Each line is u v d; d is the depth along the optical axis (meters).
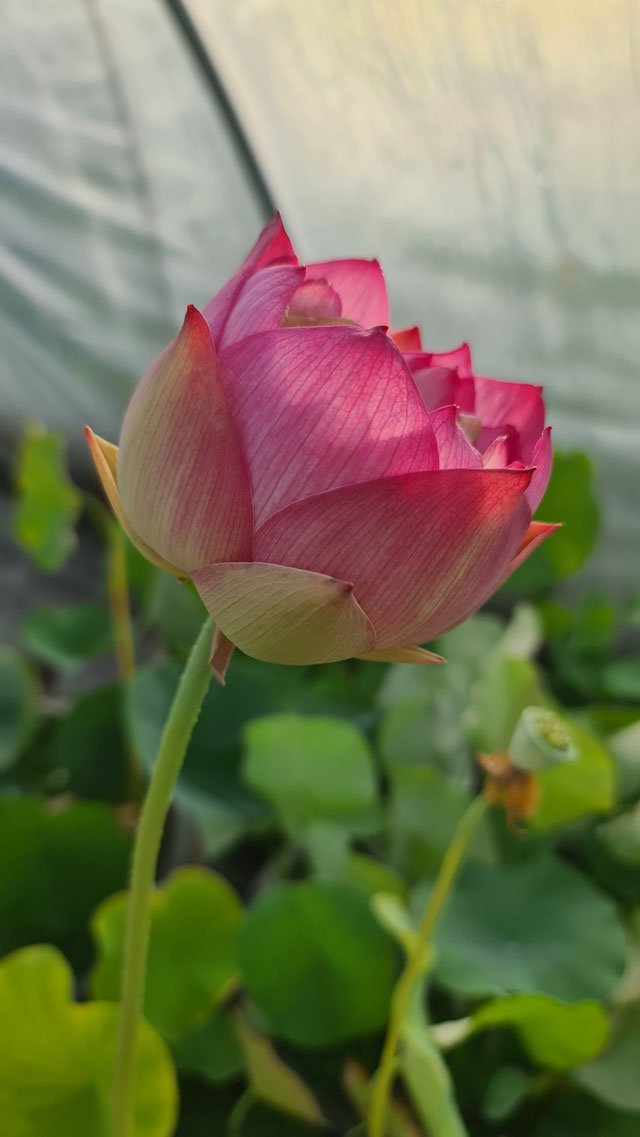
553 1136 0.57
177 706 0.35
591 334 0.85
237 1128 0.57
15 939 0.65
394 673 0.79
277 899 0.57
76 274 1.26
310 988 0.58
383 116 0.73
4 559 1.47
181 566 0.34
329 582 0.30
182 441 0.31
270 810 0.69
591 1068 0.56
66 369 1.45
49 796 0.82
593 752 0.56
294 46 0.72
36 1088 0.50
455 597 0.32
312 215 0.92
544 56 0.60
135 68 0.89
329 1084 0.60
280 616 0.31
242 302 0.33
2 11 0.92
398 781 0.66
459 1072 0.59
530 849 0.69
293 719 0.62
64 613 0.95
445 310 0.94
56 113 1.03
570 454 0.83
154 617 0.82
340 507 0.30
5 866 0.65
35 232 1.23
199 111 0.89
